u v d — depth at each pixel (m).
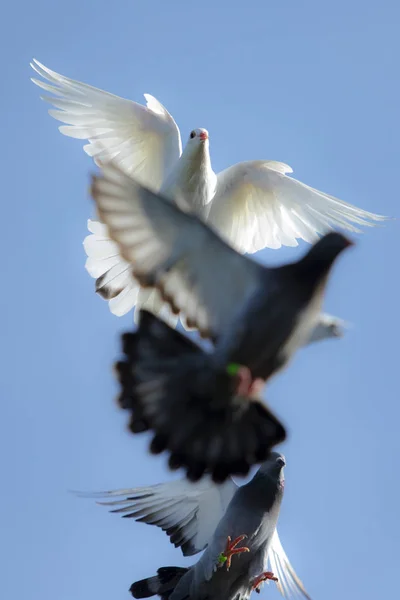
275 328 11.10
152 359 11.14
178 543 18.02
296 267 11.27
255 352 11.12
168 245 10.91
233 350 11.08
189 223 10.77
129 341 11.17
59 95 18.72
